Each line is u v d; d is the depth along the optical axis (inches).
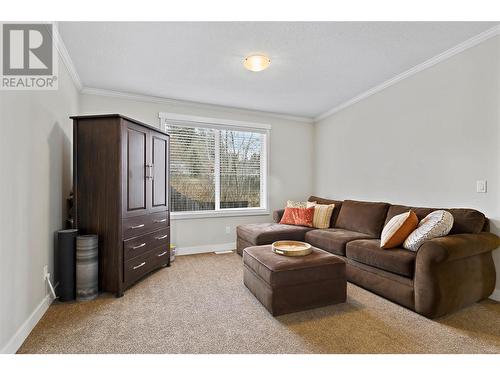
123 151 94.9
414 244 84.1
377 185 137.3
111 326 71.8
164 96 145.2
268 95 145.5
